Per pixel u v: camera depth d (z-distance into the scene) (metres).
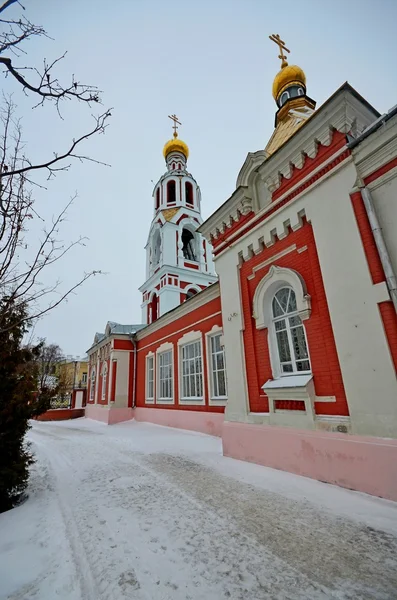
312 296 5.73
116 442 9.97
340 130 5.42
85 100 2.95
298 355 6.11
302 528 3.46
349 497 4.20
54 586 2.54
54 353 39.28
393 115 4.64
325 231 5.51
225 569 2.74
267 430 6.03
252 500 4.33
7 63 2.55
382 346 4.45
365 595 2.38
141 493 4.82
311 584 2.52
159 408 14.10
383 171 4.88
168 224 22.11
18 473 4.70
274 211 6.74
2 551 3.13
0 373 4.82
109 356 18.23
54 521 3.85
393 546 3.04
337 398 5.01
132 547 3.14
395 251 4.59
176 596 2.39
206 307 11.27
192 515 3.91
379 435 4.31
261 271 7.11
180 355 12.74
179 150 27.81
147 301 22.59
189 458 7.07
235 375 7.29
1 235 3.58
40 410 5.21
